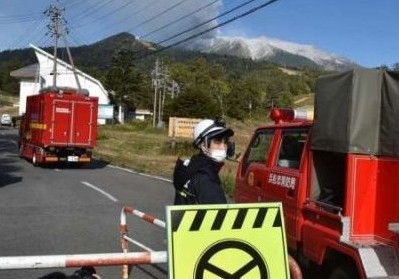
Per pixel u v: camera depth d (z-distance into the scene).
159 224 5.74
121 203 14.20
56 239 9.63
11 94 159.50
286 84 159.50
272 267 3.69
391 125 5.23
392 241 5.08
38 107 25.14
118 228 10.69
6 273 7.33
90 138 25.02
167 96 107.56
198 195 3.74
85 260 3.56
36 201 14.16
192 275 3.52
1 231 10.27
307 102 140.00
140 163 28.56
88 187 17.50
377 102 5.40
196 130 3.95
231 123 99.75
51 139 24.16
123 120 96.12
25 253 8.57
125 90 95.56
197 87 99.19
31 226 10.79
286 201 6.37
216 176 3.85
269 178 6.89
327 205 5.57
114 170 24.41
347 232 5.27
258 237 3.68
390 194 5.15
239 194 7.82
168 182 19.94
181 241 3.52
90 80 86.62
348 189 5.30
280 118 7.28
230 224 3.63
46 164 26.02
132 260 3.67
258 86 126.31
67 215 12.13
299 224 6.04
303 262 6.07
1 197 14.70
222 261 3.60
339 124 5.47
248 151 7.87
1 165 24.73
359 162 5.33
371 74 5.38
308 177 6.02
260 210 3.71
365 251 4.98
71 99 24.53
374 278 4.85
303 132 6.39
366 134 5.35
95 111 25.11
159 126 77.12
